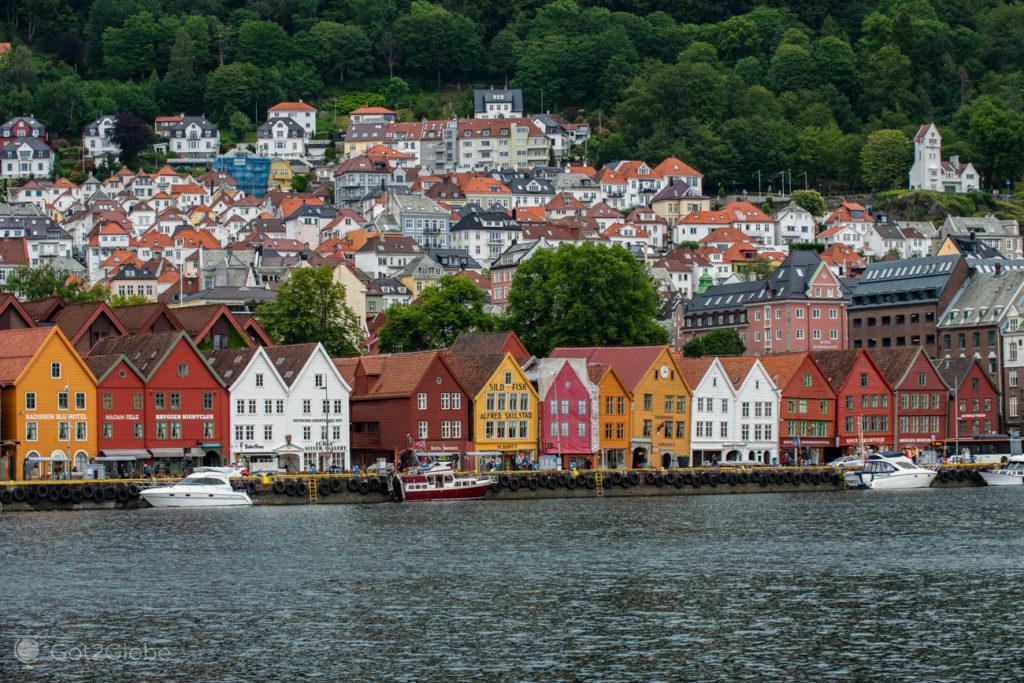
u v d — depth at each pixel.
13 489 195.12
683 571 150.50
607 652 118.69
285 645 121.06
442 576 147.75
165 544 166.50
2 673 113.81
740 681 110.81
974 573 149.38
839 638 122.38
